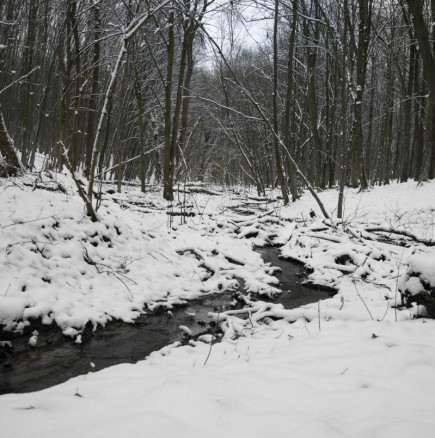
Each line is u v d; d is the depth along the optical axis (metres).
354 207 14.02
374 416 2.17
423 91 21.91
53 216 6.03
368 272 7.38
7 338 4.11
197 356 3.87
